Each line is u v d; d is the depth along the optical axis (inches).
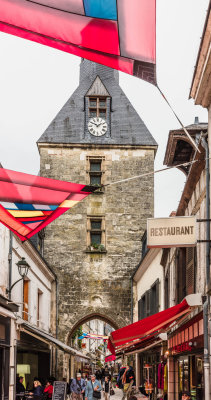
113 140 1334.9
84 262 1284.4
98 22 213.6
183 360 586.6
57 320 1253.1
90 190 351.3
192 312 501.7
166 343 735.7
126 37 216.8
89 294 1273.4
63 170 1316.4
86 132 1342.3
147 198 1316.4
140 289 1211.2
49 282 1230.3
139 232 1302.9
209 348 396.5
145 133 1343.5
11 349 666.2
